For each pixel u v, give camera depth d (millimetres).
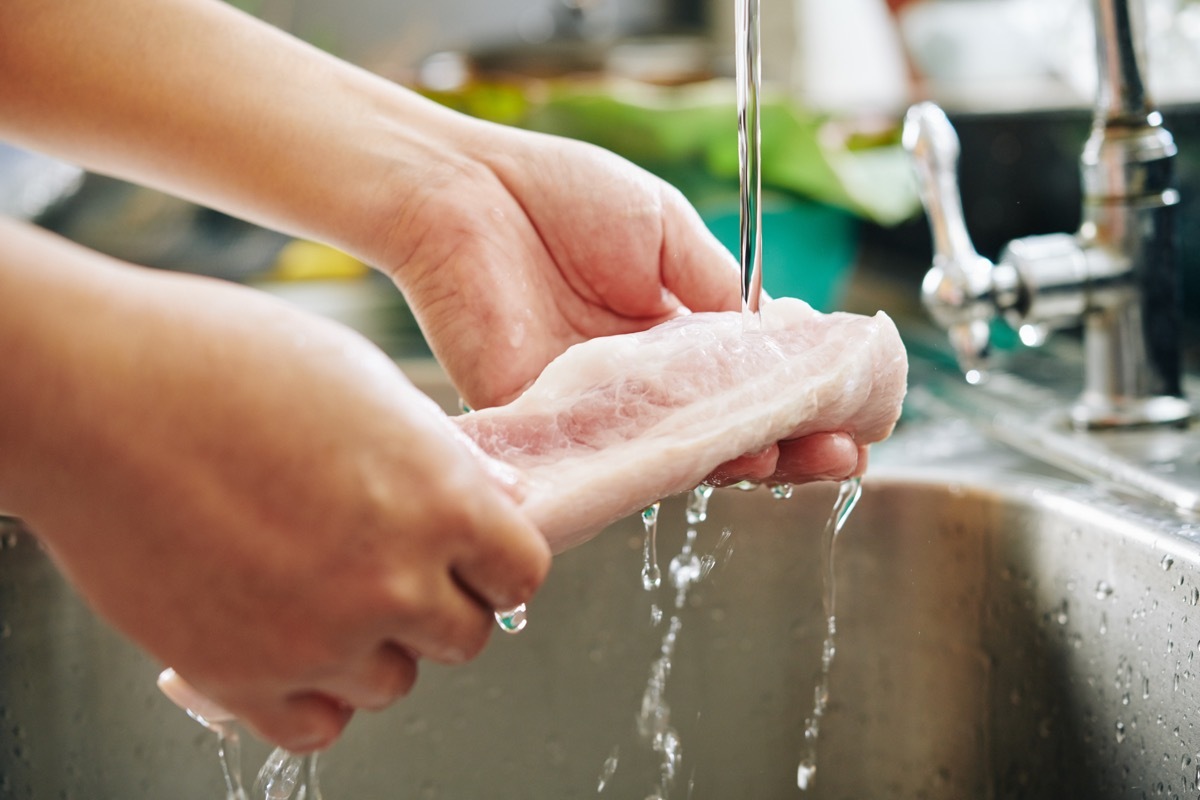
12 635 827
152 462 558
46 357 552
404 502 571
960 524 837
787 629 865
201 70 797
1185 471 825
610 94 1103
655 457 672
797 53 1454
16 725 828
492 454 682
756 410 690
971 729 833
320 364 570
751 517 865
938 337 1136
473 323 805
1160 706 752
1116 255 876
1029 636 815
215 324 568
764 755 866
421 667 855
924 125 880
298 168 804
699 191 1113
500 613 641
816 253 1114
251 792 837
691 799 867
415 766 856
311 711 636
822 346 713
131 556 576
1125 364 887
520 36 1879
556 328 832
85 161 814
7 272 555
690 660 870
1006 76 1300
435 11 1871
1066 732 801
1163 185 872
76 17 793
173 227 1314
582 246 818
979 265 877
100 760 834
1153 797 756
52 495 570
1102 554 782
